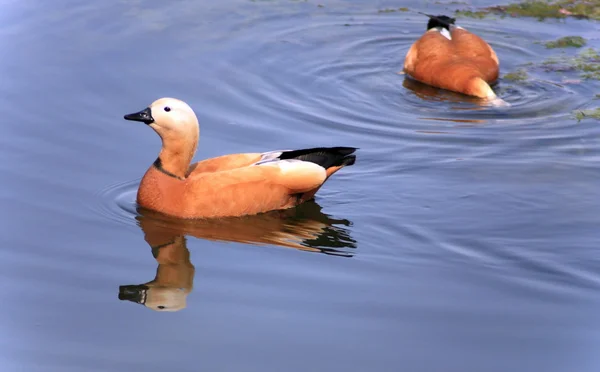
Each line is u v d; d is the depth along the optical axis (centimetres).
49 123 1534
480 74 1792
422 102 1756
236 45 1942
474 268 1161
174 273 1127
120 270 1130
